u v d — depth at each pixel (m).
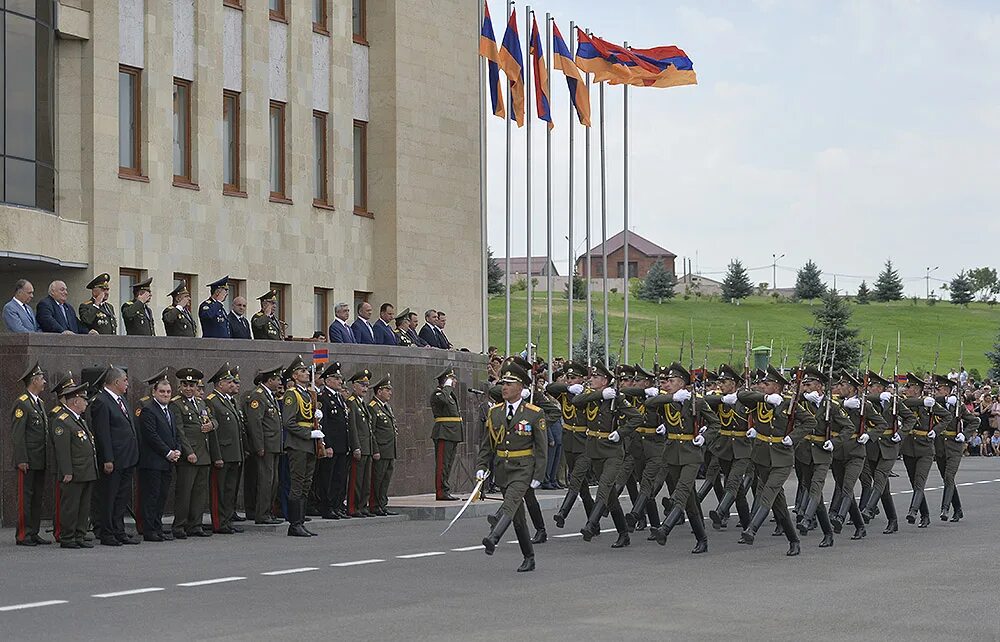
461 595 17.67
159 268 36.16
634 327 100.94
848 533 27.53
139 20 36.16
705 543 23.47
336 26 42.56
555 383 27.25
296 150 40.81
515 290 115.50
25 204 32.81
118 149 35.44
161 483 24.80
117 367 24.47
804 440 25.62
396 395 34.31
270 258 39.66
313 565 20.86
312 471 26.75
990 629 15.27
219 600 17.06
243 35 39.34
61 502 23.36
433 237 44.97
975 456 63.09
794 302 141.88
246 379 29.69
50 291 27.62
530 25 45.25
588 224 47.59
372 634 14.60
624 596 17.70
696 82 47.38
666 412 24.14
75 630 14.78
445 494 32.56
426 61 44.88
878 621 15.77
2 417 25.98
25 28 32.91
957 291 152.88
